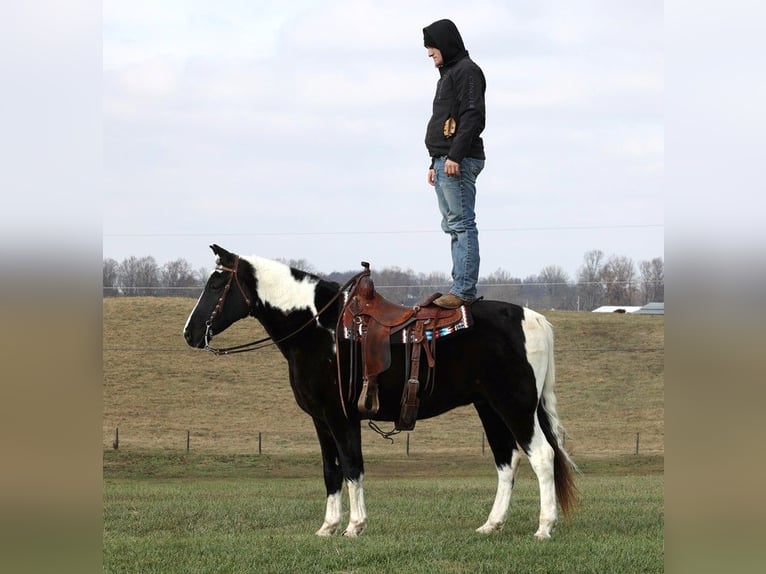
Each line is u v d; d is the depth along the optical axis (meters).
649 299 64.12
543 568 6.90
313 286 8.80
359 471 8.59
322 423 8.90
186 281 58.47
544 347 8.57
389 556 7.43
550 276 63.84
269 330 8.85
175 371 39.88
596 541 8.00
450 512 10.67
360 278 8.70
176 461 26.38
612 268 64.50
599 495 12.91
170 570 7.04
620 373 40.53
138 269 58.09
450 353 8.40
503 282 61.94
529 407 8.39
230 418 34.19
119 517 10.41
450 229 8.76
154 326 46.53
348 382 8.51
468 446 29.81
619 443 30.91
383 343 8.39
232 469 25.22
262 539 8.42
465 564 7.12
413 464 26.09
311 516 10.59
